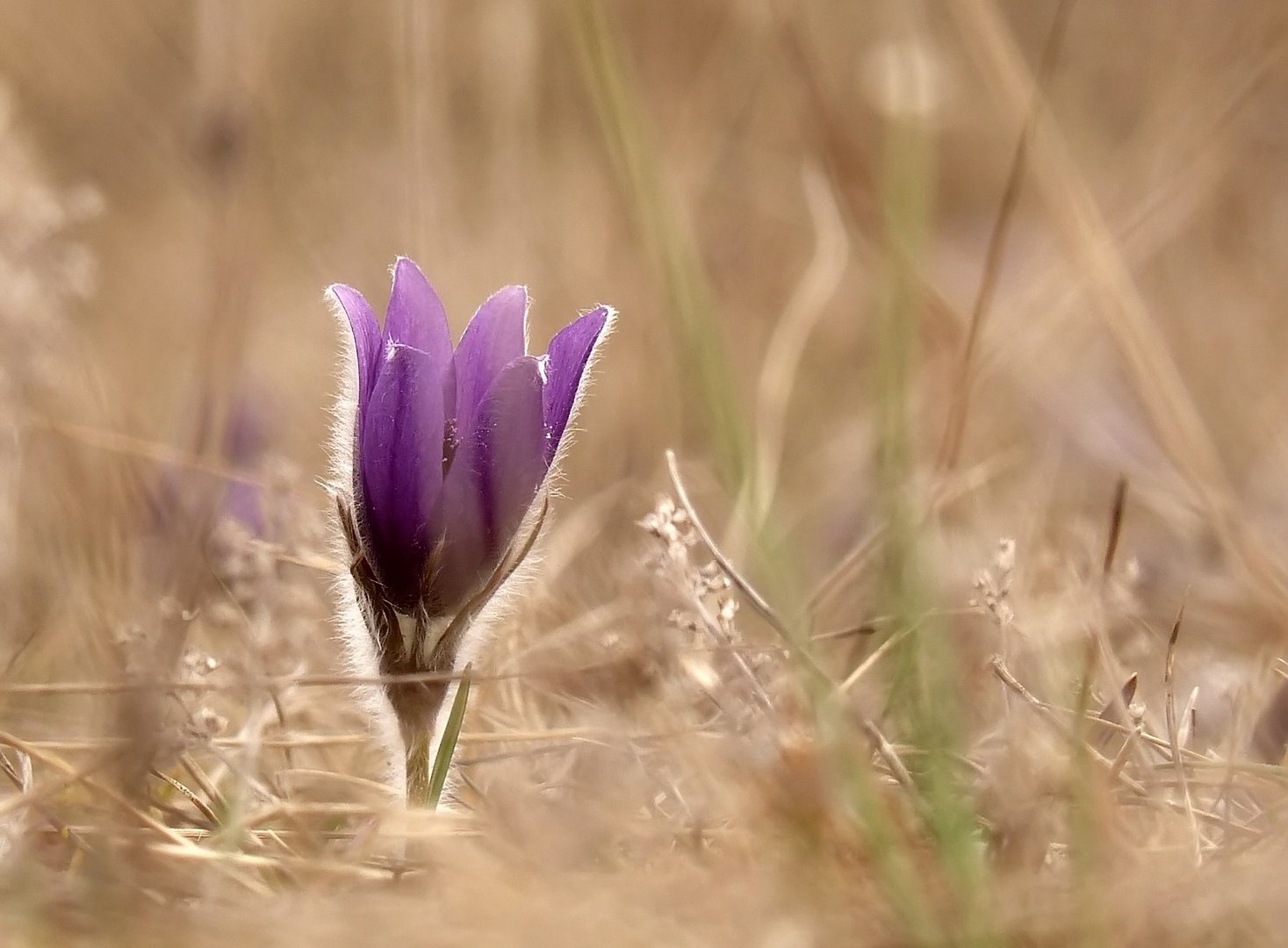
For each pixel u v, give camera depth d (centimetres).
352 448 56
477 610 56
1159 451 74
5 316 67
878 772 57
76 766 59
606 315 56
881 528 61
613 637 60
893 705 59
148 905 54
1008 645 59
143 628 59
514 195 94
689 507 59
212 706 61
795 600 58
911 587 57
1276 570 64
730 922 53
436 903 54
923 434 73
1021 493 71
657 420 75
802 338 74
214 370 73
